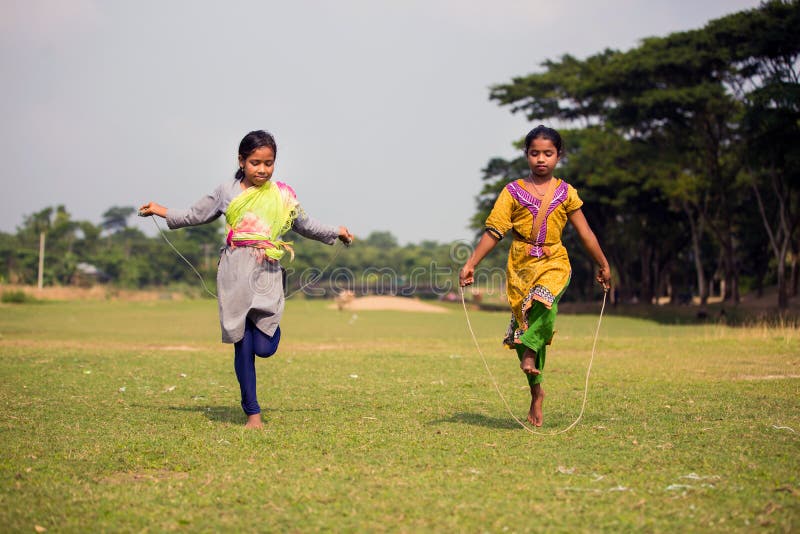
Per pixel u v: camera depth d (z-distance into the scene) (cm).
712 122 4525
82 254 10769
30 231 10475
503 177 5878
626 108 4662
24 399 901
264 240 734
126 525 439
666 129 4759
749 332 2167
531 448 625
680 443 640
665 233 5534
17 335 2395
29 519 448
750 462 568
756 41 3659
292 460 585
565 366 1319
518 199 689
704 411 812
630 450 615
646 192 5103
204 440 656
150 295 7300
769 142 3475
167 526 438
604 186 5091
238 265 728
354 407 857
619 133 5200
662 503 471
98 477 539
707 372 1216
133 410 827
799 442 639
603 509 461
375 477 534
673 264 6688
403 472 547
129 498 488
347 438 666
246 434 681
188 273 10100
